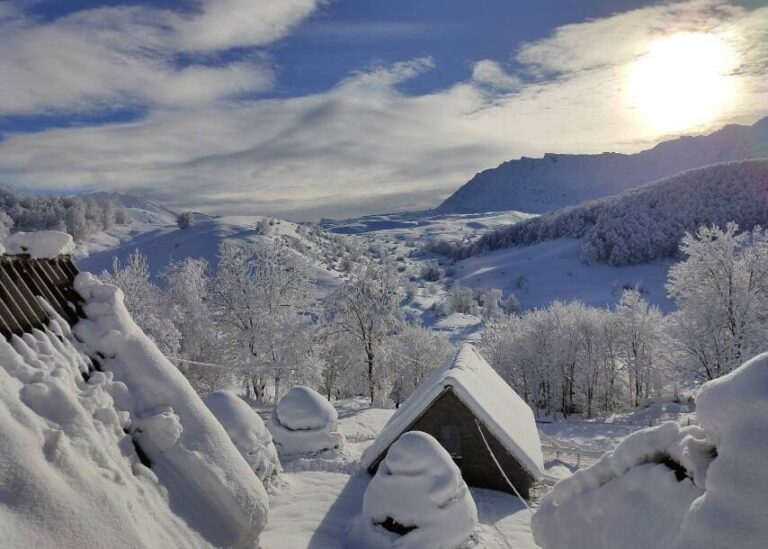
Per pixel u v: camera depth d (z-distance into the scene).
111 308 9.96
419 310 139.50
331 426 25.38
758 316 38.47
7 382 6.93
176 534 7.07
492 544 16.81
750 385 5.25
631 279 133.50
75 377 8.38
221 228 154.62
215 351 42.34
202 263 48.22
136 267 41.44
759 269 37.94
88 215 189.50
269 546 16.20
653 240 139.25
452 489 15.78
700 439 6.35
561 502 8.20
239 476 8.50
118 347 9.38
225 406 20.16
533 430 25.70
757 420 5.16
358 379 50.97
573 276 147.00
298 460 24.11
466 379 22.81
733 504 5.02
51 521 5.57
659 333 50.50
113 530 6.00
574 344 58.97
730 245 38.50
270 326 42.16
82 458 6.72
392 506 15.73
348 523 17.73
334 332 46.97
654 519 6.64
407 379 62.00
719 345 38.22
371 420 35.91
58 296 9.76
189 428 8.70
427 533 15.33
